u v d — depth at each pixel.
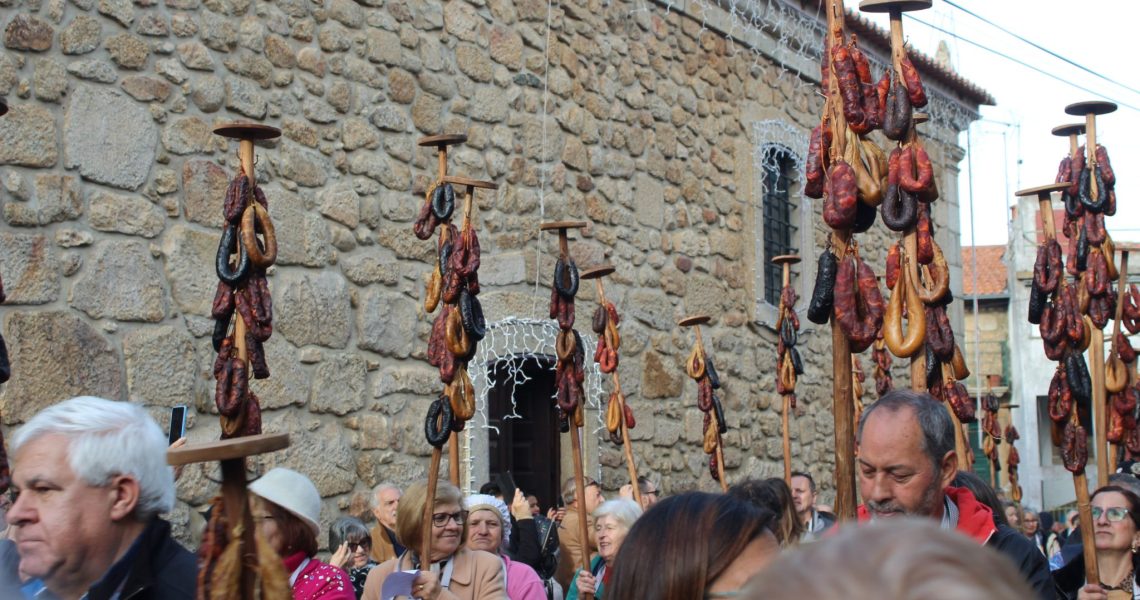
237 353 3.68
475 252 4.77
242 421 3.63
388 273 7.39
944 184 14.41
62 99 5.87
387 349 7.32
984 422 9.96
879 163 3.72
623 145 9.32
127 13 6.18
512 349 8.11
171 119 6.32
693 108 10.15
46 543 2.39
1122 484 5.23
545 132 8.59
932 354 4.85
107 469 2.41
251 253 3.66
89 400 2.52
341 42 7.27
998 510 4.22
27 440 2.45
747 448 10.38
